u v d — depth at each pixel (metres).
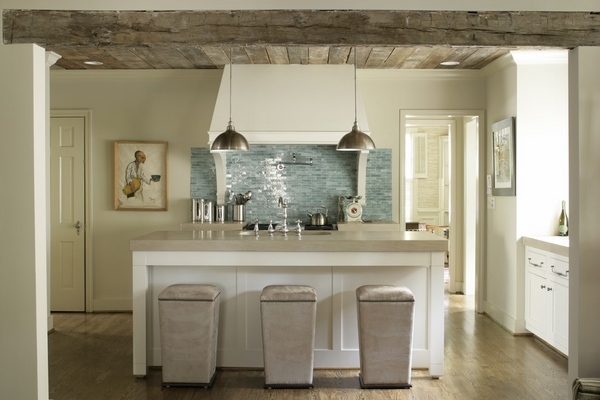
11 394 3.26
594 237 3.30
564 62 5.18
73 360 4.45
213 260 4.02
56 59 5.36
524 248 5.18
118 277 6.20
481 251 6.11
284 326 3.79
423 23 3.39
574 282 3.37
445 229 9.21
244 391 3.78
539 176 5.22
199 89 6.16
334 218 6.27
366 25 3.40
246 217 6.29
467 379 4.00
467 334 5.24
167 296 3.79
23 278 3.26
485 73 5.96
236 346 4.21
